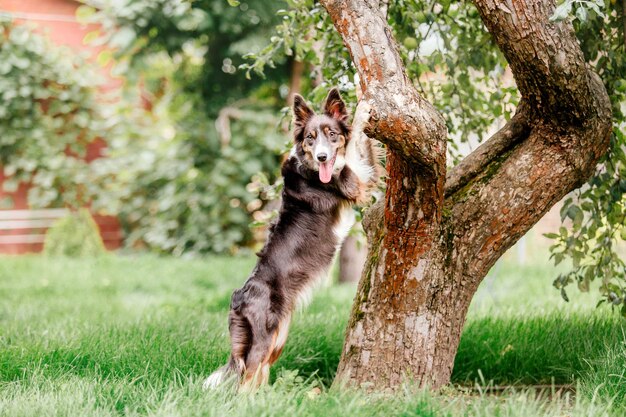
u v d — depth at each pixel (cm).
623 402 423
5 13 1597
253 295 491
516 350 575
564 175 447
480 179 459
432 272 450
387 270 457
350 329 476
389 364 458
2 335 625
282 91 1689
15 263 1361
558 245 573
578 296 808
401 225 440
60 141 1653
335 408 402
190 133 1606
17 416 407
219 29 1546
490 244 457
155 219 1667
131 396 445
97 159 1745
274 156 1593
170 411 408
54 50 1638
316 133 514
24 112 1633
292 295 502
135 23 1526
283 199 529
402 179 419
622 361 469
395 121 384
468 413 411
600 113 447
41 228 1697
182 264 1375
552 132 444
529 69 415
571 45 410
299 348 588
